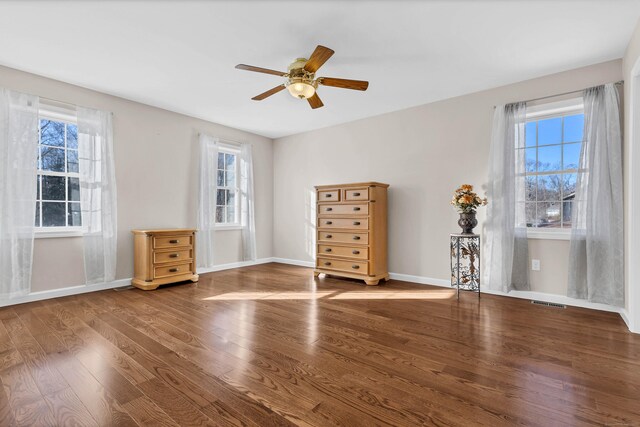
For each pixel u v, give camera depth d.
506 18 2.26
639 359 1.96
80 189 3.46
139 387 1.64
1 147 2.94
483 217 3.57
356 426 1.35
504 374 1.78
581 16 2.23
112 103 3.75
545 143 3.31
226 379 1.73
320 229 4.45
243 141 5.29
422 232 4.04
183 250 4.06
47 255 3.28
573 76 3.06
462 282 3.70
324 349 2.10
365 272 3.99
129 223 3.91
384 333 2.39
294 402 1.52
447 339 2.27
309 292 3.61
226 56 2.83
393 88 3.53
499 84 3.42
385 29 2.40
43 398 1.55
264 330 2.44
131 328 2.46
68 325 2.52
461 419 1.40
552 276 3.17
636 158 2.41
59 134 3.44
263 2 2.09
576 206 2.97
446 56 2.82
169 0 2.06
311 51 2.74
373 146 4.51
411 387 1.65
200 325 2.54
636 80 2.42
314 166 5.24
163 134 4.24
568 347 2.13
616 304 2.73
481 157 3.60
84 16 2.23
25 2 2.06
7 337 2.28
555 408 1.47
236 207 5.25
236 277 4.43
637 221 2.40
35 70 3.09
